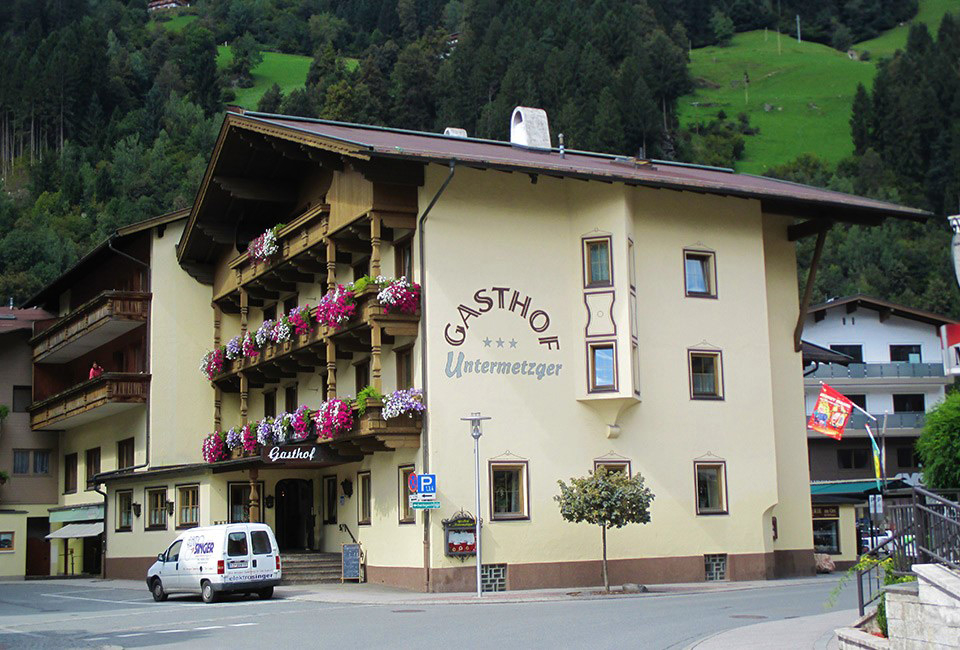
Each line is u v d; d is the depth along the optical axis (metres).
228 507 35.97
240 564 27.73
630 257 30.52
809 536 34.44
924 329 64.44
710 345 32.25
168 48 171.88
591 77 134.00
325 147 29.64
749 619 19.98
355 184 30.58
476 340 29.45
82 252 100.12
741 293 33.03
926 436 14.80
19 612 26.62
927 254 111.38
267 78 191.88
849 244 110.88
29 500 50.44
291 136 31.50
